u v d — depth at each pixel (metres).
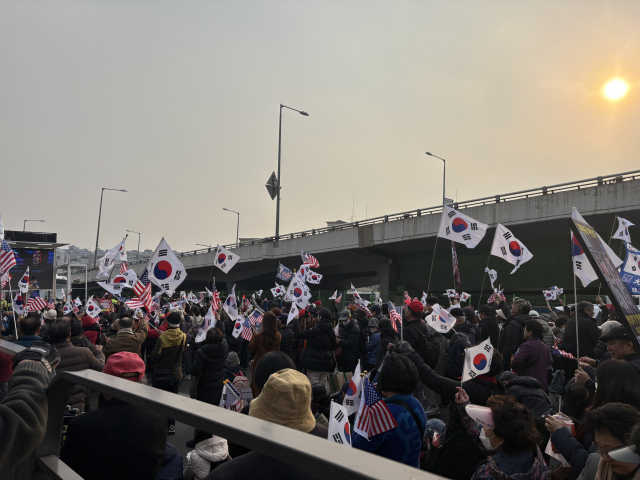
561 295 24.09
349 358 9.27
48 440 1.83
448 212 9.35
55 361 2.00
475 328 8.77
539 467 2.98
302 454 0.96
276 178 40.34
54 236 35.59
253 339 7.12
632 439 2.08
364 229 33.84
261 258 41.91
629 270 8.23
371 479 0.86
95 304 13.62
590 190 23.00
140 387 1.50
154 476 2.26
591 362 5.23
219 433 1.14
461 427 3.97
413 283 35.88
